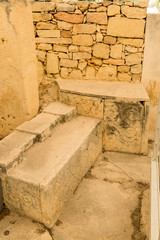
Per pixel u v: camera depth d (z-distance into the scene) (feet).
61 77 12.79
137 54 11.49
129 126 10.82
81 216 7.94
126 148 11.31
